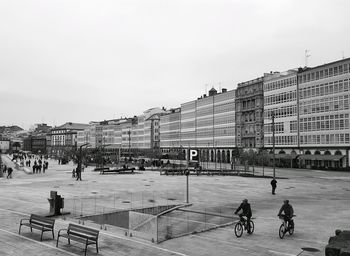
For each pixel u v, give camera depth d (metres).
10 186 44.59
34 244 16.95
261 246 17.52
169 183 50.44
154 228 19.36
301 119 91.62
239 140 116.25
